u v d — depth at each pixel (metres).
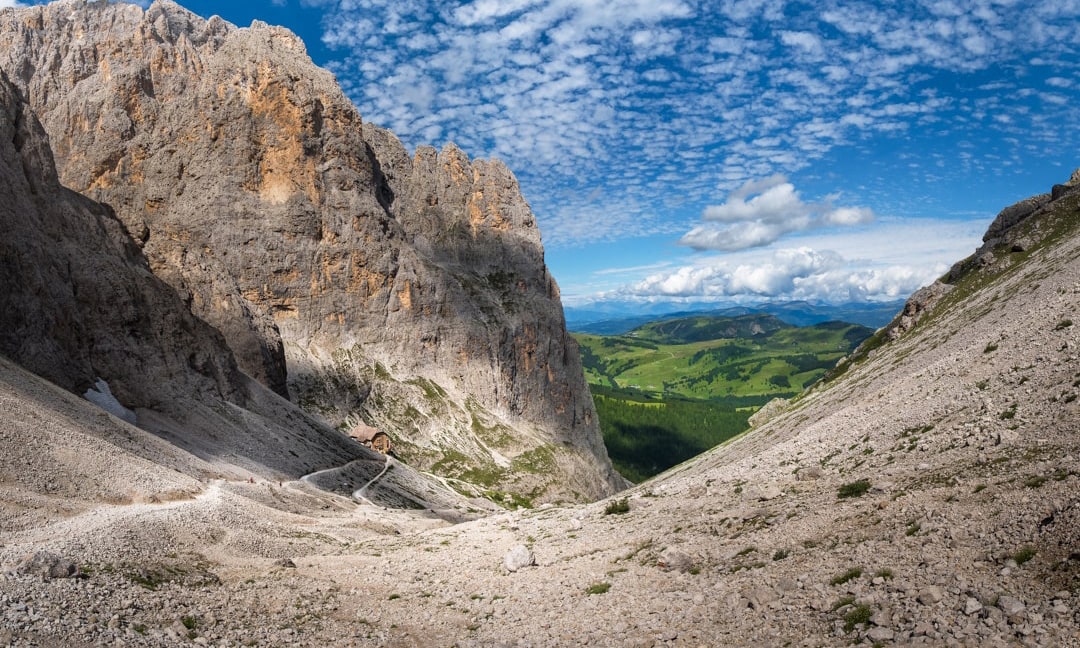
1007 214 126.88
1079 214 98.88
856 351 124.06
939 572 22.72
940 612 20.28
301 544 60.38
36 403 73.69
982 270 111.81
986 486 27.98
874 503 31.09
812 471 41.47
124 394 115.75
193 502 66.75
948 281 127.38
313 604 37.69
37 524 46.78
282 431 146.12
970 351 55.44
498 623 30.94
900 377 69.06
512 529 53.12
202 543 51.62
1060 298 52.06
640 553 36.09
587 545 41.16
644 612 27.67
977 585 21.11
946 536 24.98
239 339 182.88
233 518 63.03
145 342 128.12
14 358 97.31
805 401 101.44
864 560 25.64
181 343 136.75
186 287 178.62
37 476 57.19
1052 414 32.38
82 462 64.38
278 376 194.50
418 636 30.64
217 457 112.06
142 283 138.12
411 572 44.41
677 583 30.08
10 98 128.50
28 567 32.22
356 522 85.00
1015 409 36.06
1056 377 36.16
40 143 132.75
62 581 31.95
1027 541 22.20
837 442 49.31
